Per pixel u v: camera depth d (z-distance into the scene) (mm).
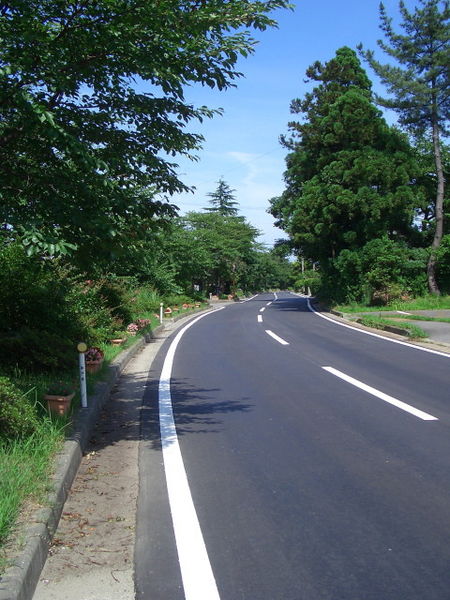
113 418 7008
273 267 105875
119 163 5254
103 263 5605
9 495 3693
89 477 4883
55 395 6035
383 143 29234
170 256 33438
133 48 4820
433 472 4879
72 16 4590
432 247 29641
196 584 3152
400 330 16719
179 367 11016
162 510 4184
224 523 3939
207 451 5582
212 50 5066
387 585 3125
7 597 2652
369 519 3967
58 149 4879
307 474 4879
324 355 12219
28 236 4336
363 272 28922
